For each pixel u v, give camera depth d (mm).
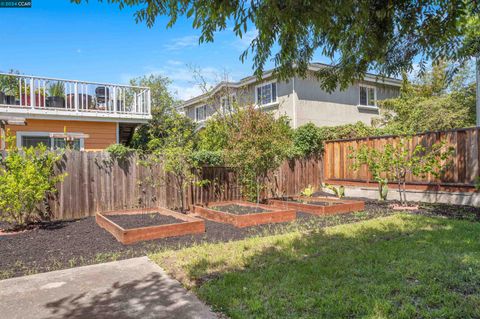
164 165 8641
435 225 6199
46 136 10742
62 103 10961
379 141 10734
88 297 3324
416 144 9758
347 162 11836
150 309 3031
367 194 11156
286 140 8641
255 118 8398
